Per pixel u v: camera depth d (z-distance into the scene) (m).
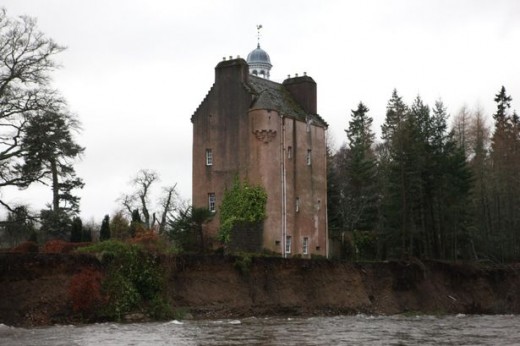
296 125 69.94
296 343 33.72
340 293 58.62
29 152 55.41
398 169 74.12
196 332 37.50
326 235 73.25
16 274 39.59
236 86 68.25
